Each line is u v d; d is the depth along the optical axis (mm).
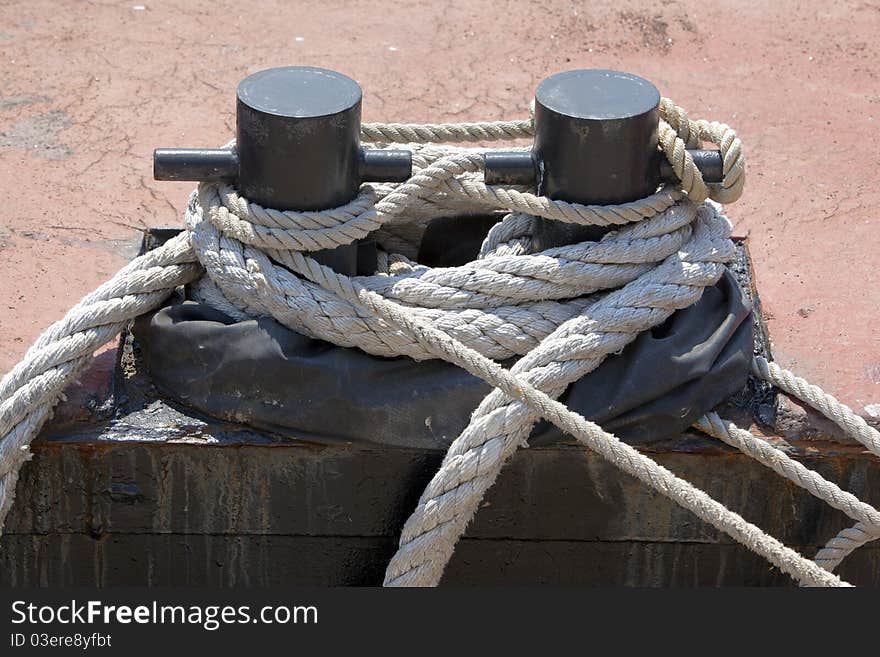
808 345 3564
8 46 4914
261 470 3229
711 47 5109
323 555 3375
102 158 4324
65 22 5082
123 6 5207
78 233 3934
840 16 5301
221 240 3244
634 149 3166
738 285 3412
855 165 4477
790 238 4082
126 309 3250
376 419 3133
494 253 3396
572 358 3125
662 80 4910
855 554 3414
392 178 3230
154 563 3367
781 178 4387
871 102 4820
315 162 3117
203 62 4898
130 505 3264
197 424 3201
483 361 2980
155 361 3248
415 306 3238
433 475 3229
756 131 4645
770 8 5332
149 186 4191
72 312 3225
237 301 3279
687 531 3330
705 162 3262
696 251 3281
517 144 4574
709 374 3180
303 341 3168
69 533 3305
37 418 3137
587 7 5297
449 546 3154
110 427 3184
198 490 3252
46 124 4488
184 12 5191
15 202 4059
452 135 3545
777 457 3152
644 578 3422
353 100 3139
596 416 3139
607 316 3164
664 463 3234
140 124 4520
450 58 4977
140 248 3695
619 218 3211
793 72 4977
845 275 3904
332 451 3203
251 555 3367
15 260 3785
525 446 3156
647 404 3158
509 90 4816
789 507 3295
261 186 3168
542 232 3361
